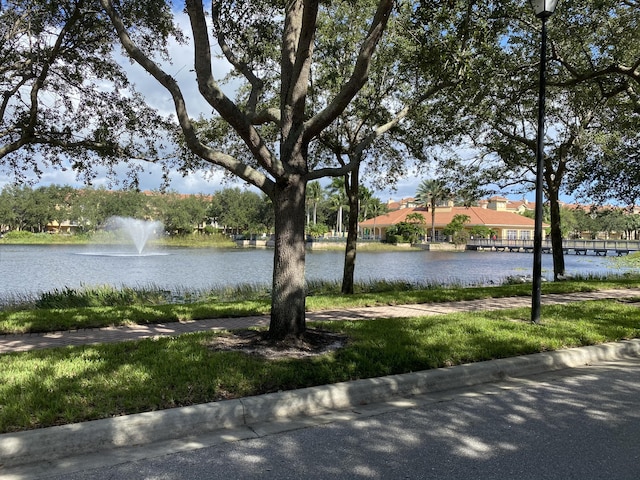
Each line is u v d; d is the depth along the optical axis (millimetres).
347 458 3828
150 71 6859
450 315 9766
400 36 9828
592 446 4043
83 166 13250
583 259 54938
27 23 10977
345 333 7887
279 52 12164
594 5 10797
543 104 8711
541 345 7152
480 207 100000
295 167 7031
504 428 4426
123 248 61938
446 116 13297
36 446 3836
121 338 7934
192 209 91438
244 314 10258
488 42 10234
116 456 3896
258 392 5047
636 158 15656
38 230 96375
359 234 105938
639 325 8742
